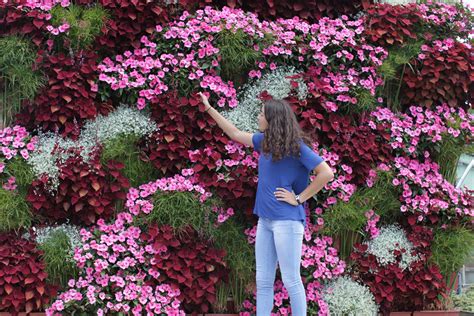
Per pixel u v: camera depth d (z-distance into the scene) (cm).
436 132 432
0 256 364
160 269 376
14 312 361
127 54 410
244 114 407
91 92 396
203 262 378
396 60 441
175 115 393
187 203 375
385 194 422
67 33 391
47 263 372
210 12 423
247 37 409
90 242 372
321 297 393
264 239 335
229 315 386
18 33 391
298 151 322
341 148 411
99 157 384
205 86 398
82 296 362
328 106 411
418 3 476
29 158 377
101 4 406
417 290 412
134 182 406
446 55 443
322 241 403
